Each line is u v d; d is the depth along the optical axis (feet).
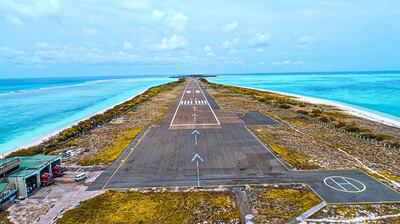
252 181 99.04
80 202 86.48
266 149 133.39
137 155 127.44
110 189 94.79
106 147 140.87
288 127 179.32
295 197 87.51
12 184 88.58
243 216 77.71
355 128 169.37
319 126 182.70
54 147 142.41
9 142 173.58
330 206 82.23
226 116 215.92
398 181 98.73
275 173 105.50
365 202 84.43
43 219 77.56
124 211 80.89
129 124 192.44
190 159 121.19
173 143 144.97
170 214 79.10
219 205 83.51
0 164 92.43
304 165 113.19
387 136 156.15
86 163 119.03
